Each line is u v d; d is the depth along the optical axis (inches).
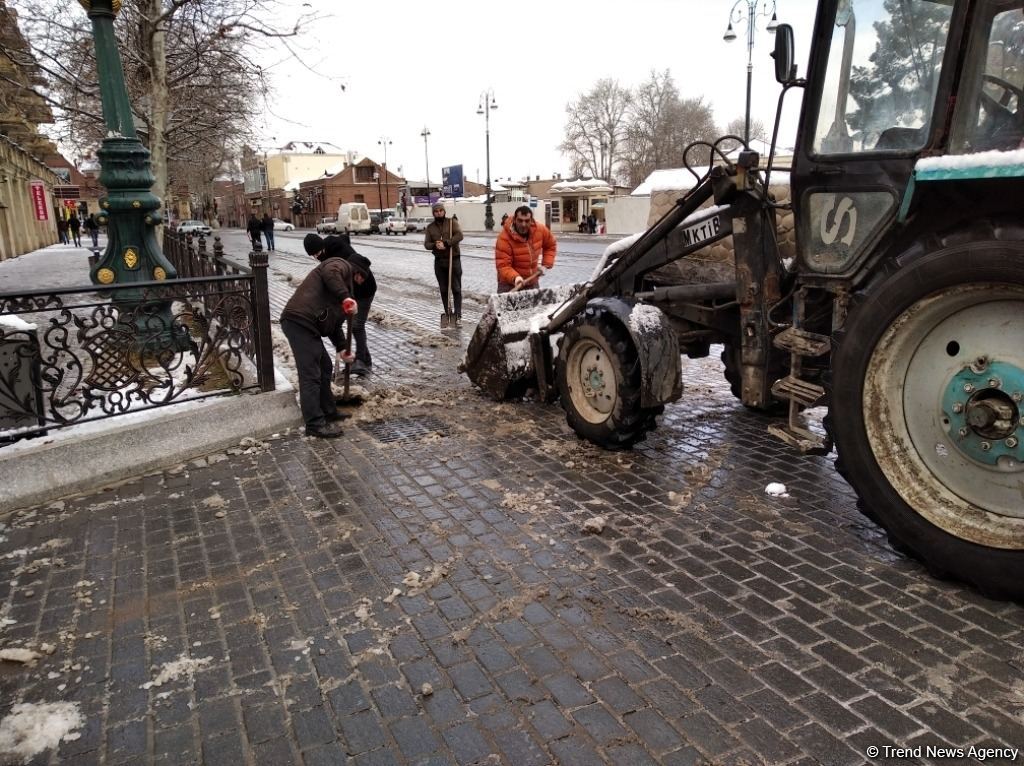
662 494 172.4
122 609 129.3
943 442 129.1
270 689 106.9
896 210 137.3
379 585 134.6
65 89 439.8
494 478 185.0
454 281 417.1
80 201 2218.3
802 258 157.2
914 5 132.6
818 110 149.5
